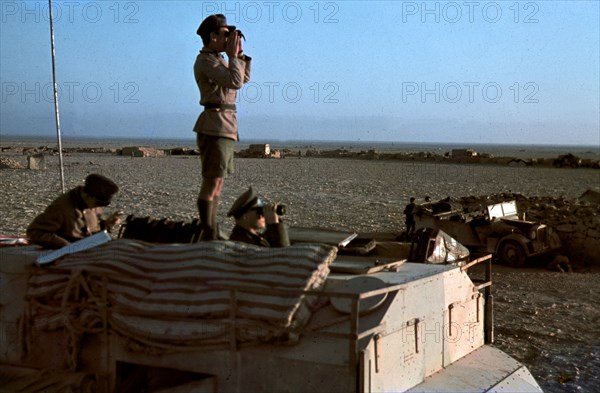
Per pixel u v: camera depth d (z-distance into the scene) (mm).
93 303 5207
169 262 5133
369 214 25469
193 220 6305
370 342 4434
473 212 17375
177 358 4906
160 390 4984
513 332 10500
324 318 4660
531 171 61375
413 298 5031
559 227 17531
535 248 16281
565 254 17328
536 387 5715
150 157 75625
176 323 4863
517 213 18234
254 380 4660
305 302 4660
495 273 15555
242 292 4723
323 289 4871
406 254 6555
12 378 5535
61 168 7805
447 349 5602
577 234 17266
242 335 4656
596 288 13961
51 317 5395
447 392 5062
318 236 6508
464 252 6992
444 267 5727
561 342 10000
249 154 82438
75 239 5988
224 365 4742
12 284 5734
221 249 5117
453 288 5711
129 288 5098
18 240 6805
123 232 6316
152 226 6262
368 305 4703
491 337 6438
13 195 28750
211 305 4758
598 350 9594
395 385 4777
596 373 8609
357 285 4914
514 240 16438
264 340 4582
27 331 5504
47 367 5465
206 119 6023
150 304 4934
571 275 15391
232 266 4957
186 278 4961
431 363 5320
